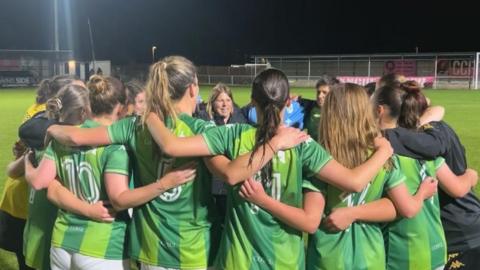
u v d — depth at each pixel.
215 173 2.66
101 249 2.88
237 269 2.64
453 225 3.29
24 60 50.00
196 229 2.77
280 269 2.64
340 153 2.72
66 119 3.25
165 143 2.62
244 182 2.60
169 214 2.76
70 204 2.92
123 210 2.85
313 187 2.68
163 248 2.76
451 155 3.21
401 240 2.91
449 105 23.67
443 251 3.02
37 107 4.36
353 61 49.88
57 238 2.96
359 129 2.70
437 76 43.75
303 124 6.04
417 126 3.11
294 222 2.61
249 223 2.65
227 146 2.67
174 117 2.73
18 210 3.93
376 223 2.83
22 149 3.68
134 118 2.90
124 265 2.95
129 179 2.88
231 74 51.47
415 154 2.92
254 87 2.63
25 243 3.41
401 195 2.76
